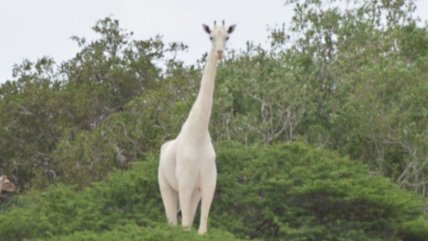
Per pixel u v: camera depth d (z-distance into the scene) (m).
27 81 146.75
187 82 129.00
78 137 127.00
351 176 90.81
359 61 118.81
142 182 90.25
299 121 114.38
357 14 123.75
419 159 110.06
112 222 86.12
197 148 73.44
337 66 118.19
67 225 86.25
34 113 141.25
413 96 111.25
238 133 112.44
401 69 112.19
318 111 116.56
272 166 92.00
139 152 123.31
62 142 127.75
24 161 140.12
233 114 118.19
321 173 89.69
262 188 89.06
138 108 126.00
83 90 142.25
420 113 111.94
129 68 146.88
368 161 114.50
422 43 126.56
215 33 73.19
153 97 125.31
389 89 112.88
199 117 73.12
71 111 142.25
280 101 114.62
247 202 88.06
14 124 141.00
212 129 112.62
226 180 90.12
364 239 86.81
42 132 141.75
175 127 115.31
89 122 142.88
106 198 89.56
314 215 89.00
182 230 73.50
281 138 115.50
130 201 89.69
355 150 114.50
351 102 113.50
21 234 87.88
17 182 142.38
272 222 88.44
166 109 123.75
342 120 114.50
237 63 117.62
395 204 87.75
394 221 89.38
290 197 89.00
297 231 84.62
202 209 74.06
